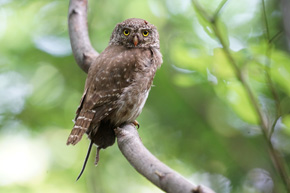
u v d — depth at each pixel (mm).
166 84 12781
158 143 13219
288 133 6301
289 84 6012
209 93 12453
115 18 13461
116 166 13422
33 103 12906
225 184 12695
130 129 6453
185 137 13273
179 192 3891
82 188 13141
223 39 6242
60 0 13375
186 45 7102
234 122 12688
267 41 6141
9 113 12797
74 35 7879
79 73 12930
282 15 5250
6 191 12930
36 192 13078
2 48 12773
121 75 7316
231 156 12969
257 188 12289
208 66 6578
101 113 7062
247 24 12336
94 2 13539
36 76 12891
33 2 13352
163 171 4113
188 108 13094
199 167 13203
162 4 13773
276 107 5891
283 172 5656
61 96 12953
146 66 7625
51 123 12867
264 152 12570
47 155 13359
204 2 10195
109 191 13352
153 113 13125
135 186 13477
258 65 6070
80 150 13391
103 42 12820
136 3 13586
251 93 5969
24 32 12992
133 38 8016
